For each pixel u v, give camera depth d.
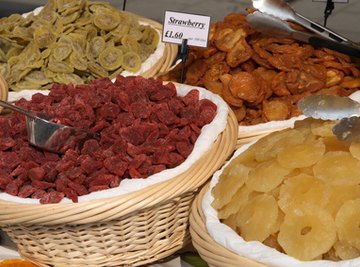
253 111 1.02
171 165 0.85
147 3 1.61
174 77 1.12
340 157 0.72
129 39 1.21
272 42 1.06
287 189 0.71
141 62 1.19
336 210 0.69
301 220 0.68
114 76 1.17
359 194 0.69
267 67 1.04
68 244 0.81
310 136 0.77
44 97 1.00
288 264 0.66
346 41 1.02
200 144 0.85
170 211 0.82
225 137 0.89
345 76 1.06
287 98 1.02
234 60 1.04
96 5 1.25
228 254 0.70
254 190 0.74
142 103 0.92
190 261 0.88
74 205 0.76
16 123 0.94
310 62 1.05
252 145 0.83
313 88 1.02
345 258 0.67
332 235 0.67
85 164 0.83
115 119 0.92
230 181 0.77
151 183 0.79
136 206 0.77
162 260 0.89
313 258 0.67
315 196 0.69
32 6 1.62
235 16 1.14
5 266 0.83
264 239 0.70
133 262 0.84
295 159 0.73
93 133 0.90
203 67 1.06
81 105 0.91
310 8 1.49
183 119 0.91
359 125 0.74
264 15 1.02
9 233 0.85
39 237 0.81
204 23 1.05
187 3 1.58
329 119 0.79
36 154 0.88
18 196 0.81
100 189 0.80
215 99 0.96
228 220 0.75
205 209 0.77
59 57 1.16
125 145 0.86
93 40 1.21
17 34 1.22
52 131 0.87
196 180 0.81
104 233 0.80
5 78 1.17
